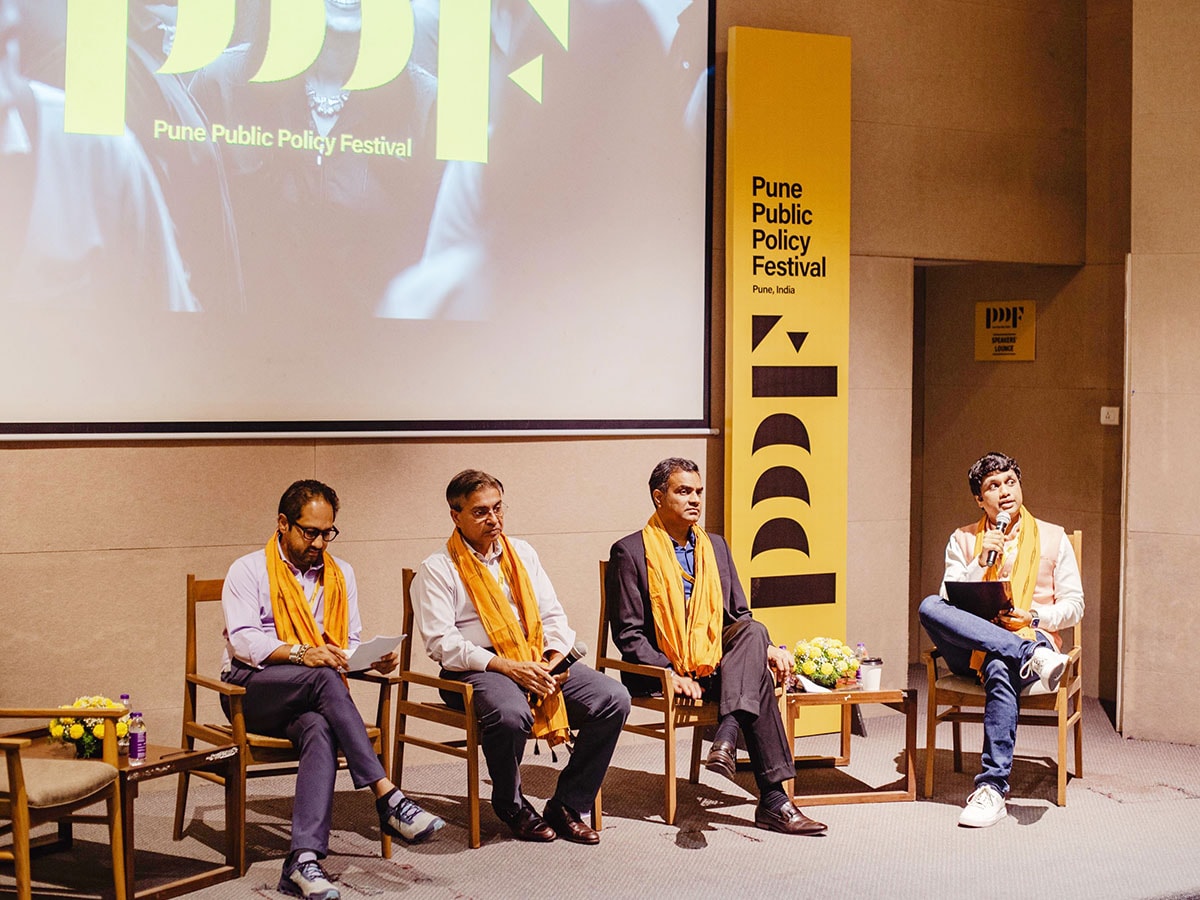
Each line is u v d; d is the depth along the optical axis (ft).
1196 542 16.39
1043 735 16.79
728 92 16.38
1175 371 16.48
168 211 13.83
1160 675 16.63
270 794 13.75
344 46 14.56
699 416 16.62
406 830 11.27
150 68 13.73
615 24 15.93
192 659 11.92
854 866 11.69
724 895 10.93
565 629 12.94
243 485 14.25
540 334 15.65
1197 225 16.34
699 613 13.17
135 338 13.71
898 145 17.78
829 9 17.25
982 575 14.46
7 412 13.24
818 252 16.75
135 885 10.89
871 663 14.66
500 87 15.34
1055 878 11.44
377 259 14.79
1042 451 19.83
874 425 17.79
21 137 13.23
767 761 12.70
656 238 16.26
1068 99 18.88
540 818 12.34
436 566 12.67
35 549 13.38
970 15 18.16
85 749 10.56
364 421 14.79
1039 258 18.81
